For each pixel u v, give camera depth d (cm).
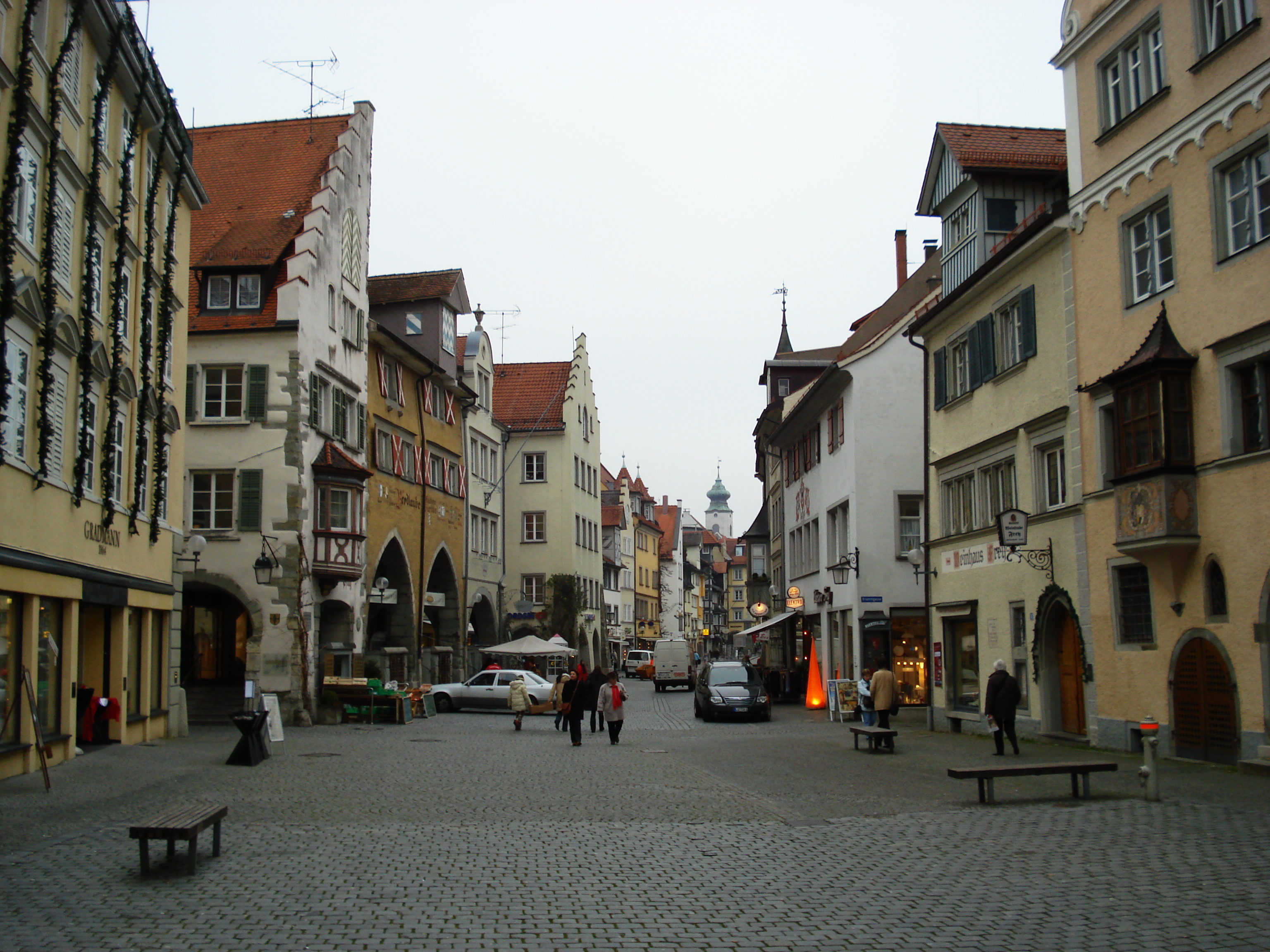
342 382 3519
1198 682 1633
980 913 785
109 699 2139
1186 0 1677
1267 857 946
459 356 4884
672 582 11325
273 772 1775
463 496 4819
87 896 847
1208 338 1609
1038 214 2169
